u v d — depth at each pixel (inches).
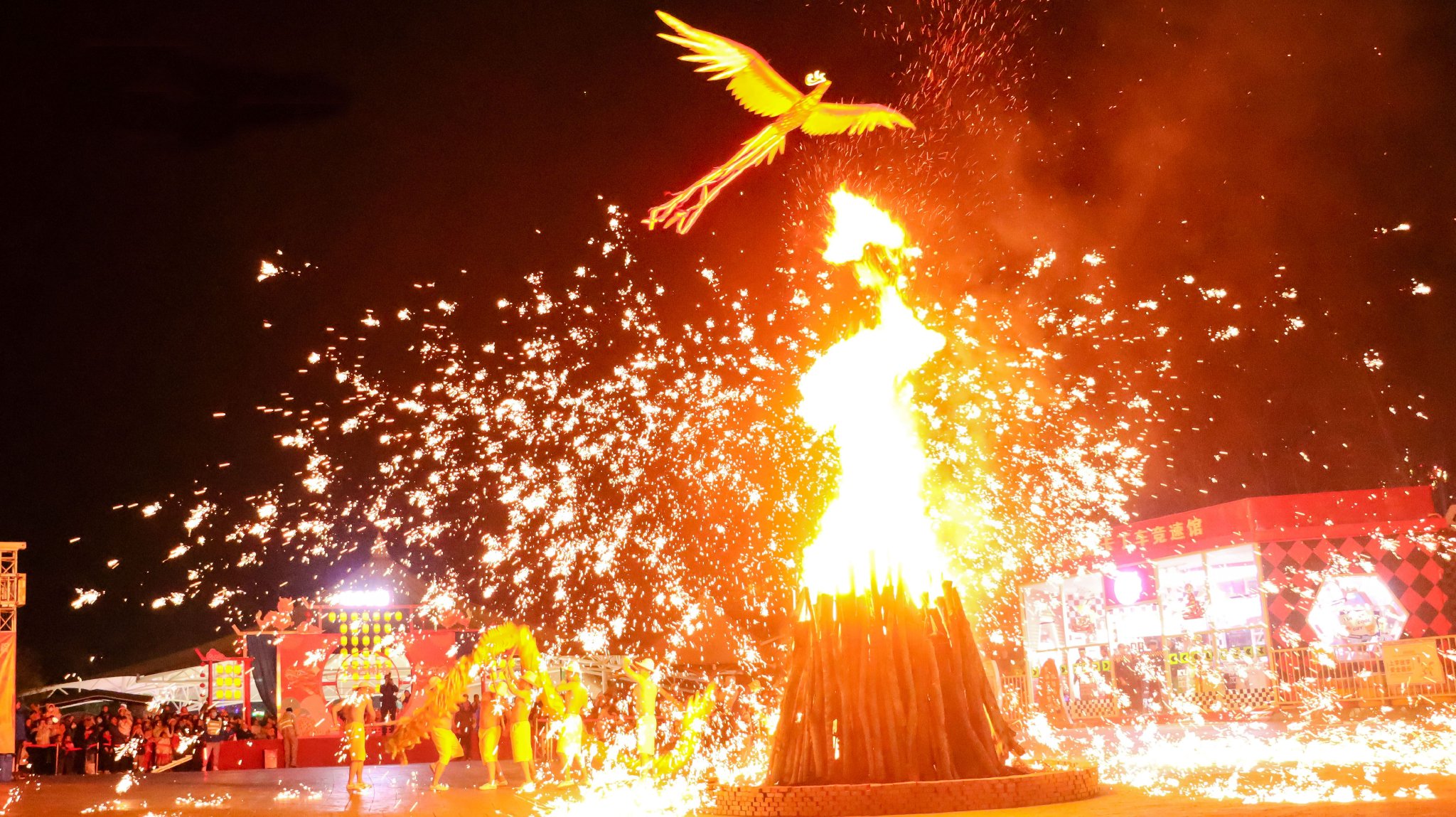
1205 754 502.9
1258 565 772.0
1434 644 698.8
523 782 559.2
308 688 1024.2
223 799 534.0
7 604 760.3
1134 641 901.2
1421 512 773.3
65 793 621.0
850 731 327.6
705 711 525.7
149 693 1159.6
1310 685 738.8
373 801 483.5
